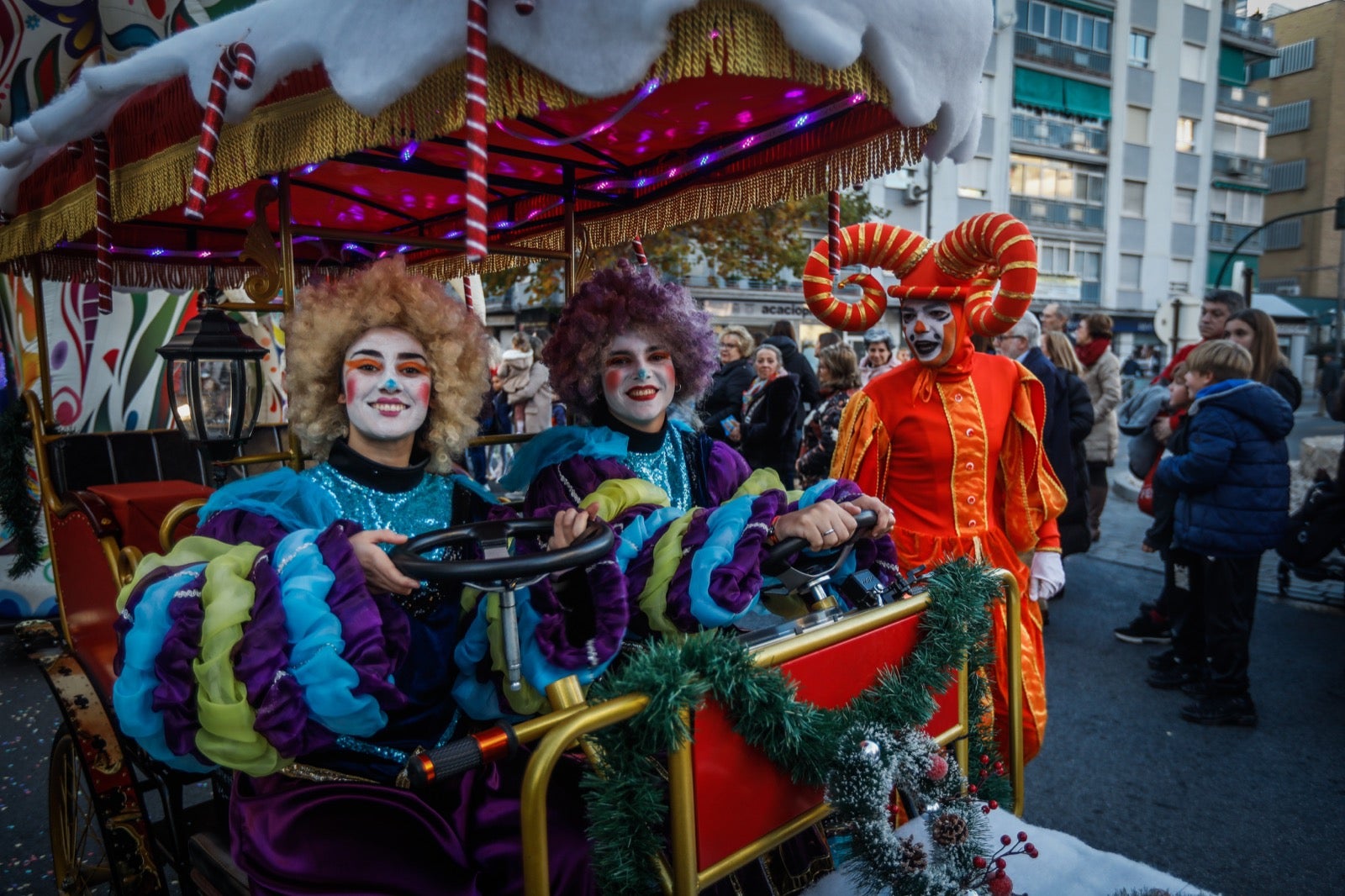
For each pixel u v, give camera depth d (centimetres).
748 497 161
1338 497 456
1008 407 266
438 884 132
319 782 144
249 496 154
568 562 121
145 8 314
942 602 148
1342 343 2147
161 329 480
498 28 111
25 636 250
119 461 284
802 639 127
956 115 140
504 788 147
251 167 144
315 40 126
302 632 120
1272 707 363
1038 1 2177
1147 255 2459
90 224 192
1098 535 639
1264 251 3453
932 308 255
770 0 109
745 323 1931
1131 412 575
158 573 128
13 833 274
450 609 159
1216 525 337
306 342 160
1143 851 258
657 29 103
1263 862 251
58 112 182
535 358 636
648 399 188
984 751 166
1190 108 2458
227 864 155
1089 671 409
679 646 120
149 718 121
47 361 270
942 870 121
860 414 270
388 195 255
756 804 123
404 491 166
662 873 115
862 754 121
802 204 1083
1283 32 3359
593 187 257
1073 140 2291
